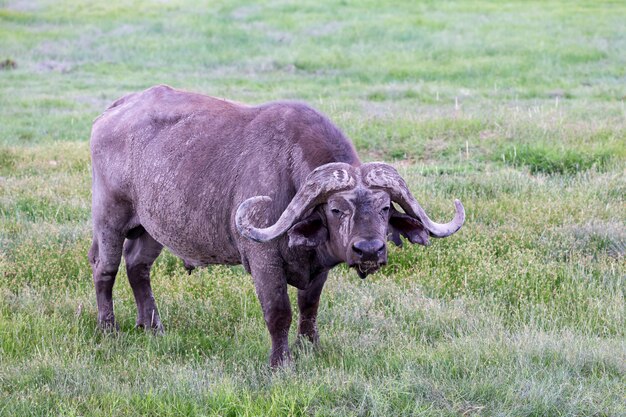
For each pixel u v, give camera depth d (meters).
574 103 63.75
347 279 30.20
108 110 27.59
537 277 29.64
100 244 27.00
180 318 27.83
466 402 20.50
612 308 27.02
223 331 26.44
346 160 22.02
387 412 20.12
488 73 83.81
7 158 47.69
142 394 21.25
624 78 79.06
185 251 24.94
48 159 47.75
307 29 111.25
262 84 80.31
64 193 40.66
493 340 24.17
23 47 101.62
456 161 47.03
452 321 26.27
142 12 129.12
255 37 107.06
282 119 22.95
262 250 22.25
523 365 22.47
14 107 67.81
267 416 19.86
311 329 24.83
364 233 19.53
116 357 24.11
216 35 108.81
